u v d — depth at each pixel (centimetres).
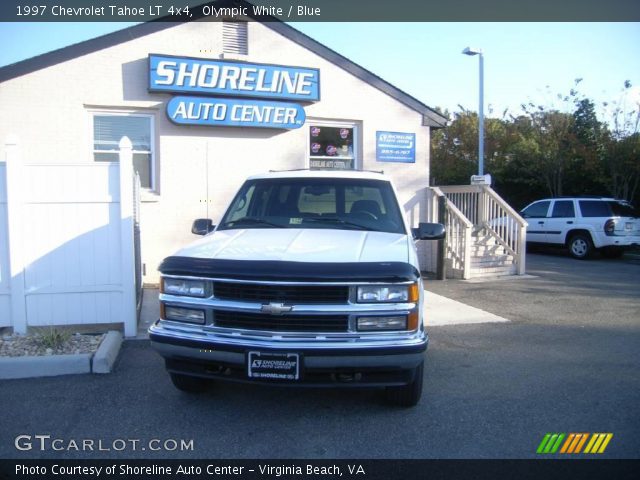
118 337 600
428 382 513
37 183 605
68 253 617
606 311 836
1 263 609
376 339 387
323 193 552
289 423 418
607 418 432
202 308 403
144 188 968
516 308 855
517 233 1203
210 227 564
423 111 1150
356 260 398
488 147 2575
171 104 936
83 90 912
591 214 1578
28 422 416
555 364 571
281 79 1006
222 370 409
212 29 977
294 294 387
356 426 414
